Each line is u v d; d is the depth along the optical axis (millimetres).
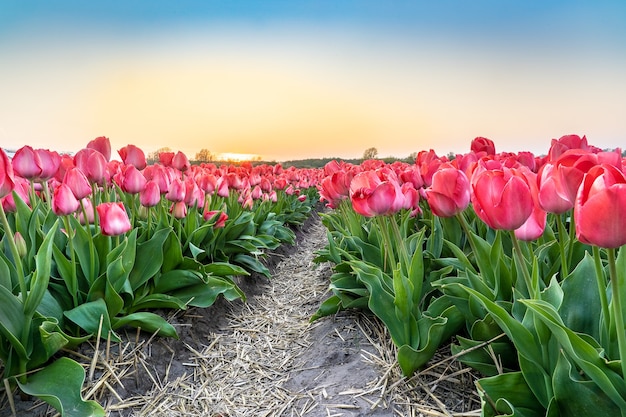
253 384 2492
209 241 3824
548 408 1171
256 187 5406
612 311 1140
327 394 2150
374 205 1830
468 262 2027
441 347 2199
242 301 3826
